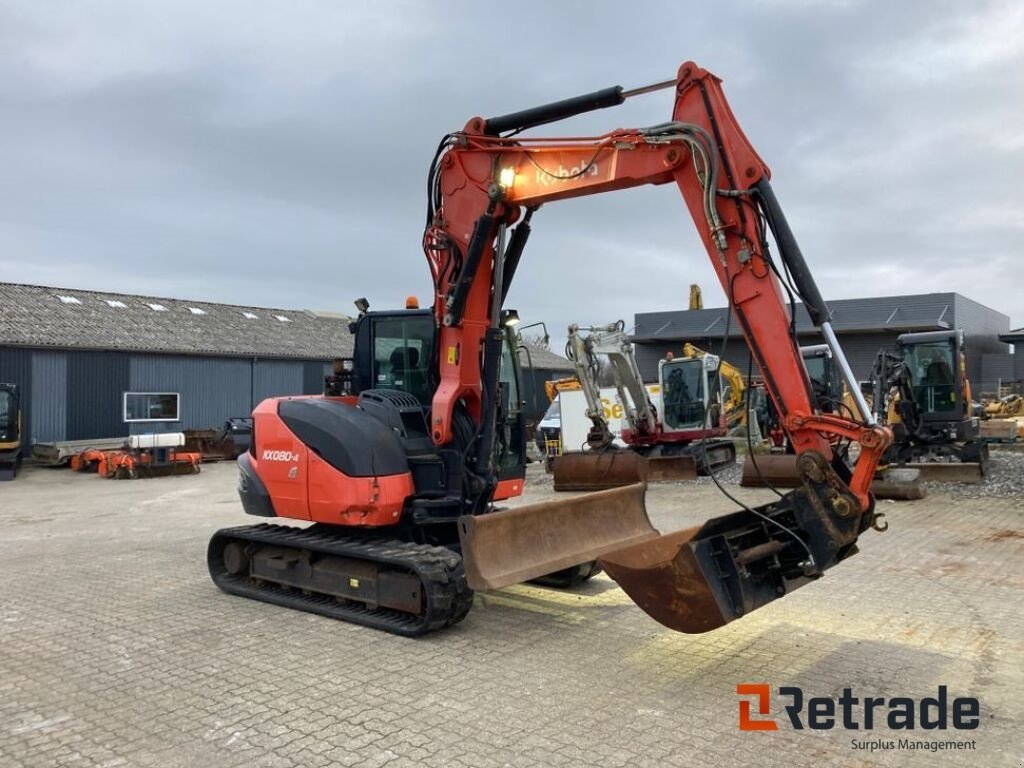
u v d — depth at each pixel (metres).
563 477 14.41
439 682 4.77
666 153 5.12
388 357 7.00
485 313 6.43
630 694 4.54
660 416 17.27
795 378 4.71
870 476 4.45
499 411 6.94
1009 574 7.31
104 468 19.53
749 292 4.86
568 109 5.68
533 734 4.01
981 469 13.71
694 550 4.36
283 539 6.69
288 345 29.84
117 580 7.81
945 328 31.67
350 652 5.39
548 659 5.17
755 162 4.86
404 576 5.77
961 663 4.97
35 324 23.81
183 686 4.79
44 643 5.72
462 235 6.33
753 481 13.77
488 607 6.45
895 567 7.61
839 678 4.73
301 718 4.27
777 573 4.75
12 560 9.02
